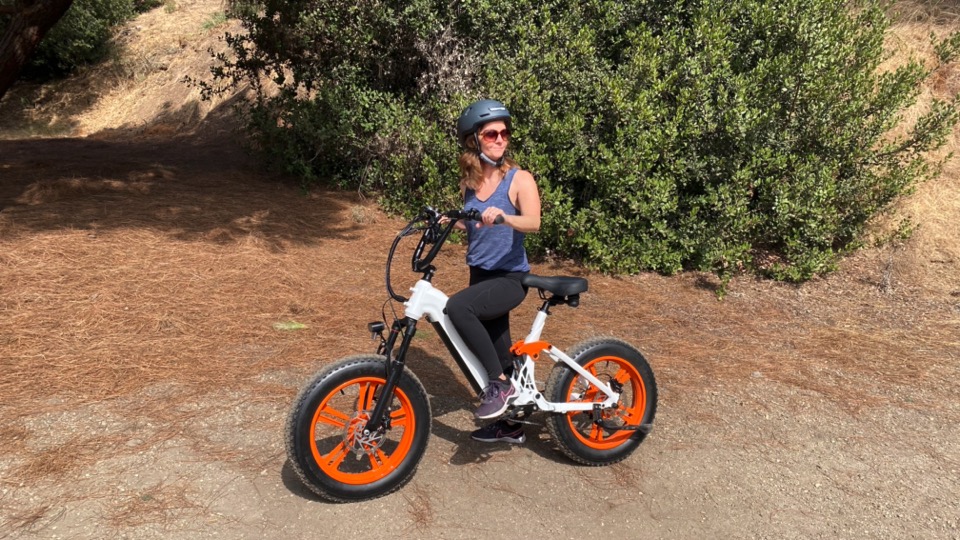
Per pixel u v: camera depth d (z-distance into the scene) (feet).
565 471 11.79
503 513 10.55
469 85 26.40
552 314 18.93
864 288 21.75
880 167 24.32
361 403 10.55
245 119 33.01
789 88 22.21
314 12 27.71
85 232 20.61
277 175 31.07
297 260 21.04
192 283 18.20
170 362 14.43
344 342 16.08
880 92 23.06
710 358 16.66
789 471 12.12
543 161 22.95
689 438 13.05
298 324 16.79
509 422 12.26
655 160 22.74
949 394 15.20
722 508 11.03
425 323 17.71
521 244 11.21
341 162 30.53
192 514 9.96
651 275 22.68
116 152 38.27
